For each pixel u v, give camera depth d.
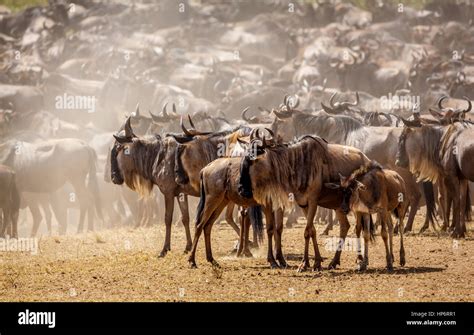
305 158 19.88
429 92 62.12
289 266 20.72
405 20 102.06
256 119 31.45
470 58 78.25
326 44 87.31
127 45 92.06
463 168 24.83
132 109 68.00
